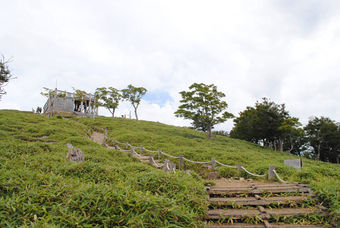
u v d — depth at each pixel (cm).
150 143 1998
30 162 748
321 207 528
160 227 393
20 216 379
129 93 3600
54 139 1496
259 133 3381
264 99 3422
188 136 2819
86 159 991
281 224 483
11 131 1546
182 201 520
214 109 2884
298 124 3089
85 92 3791
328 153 3856
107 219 384
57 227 348
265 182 841
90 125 3005
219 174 1097
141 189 575
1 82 1423
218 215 511
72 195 442
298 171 877
